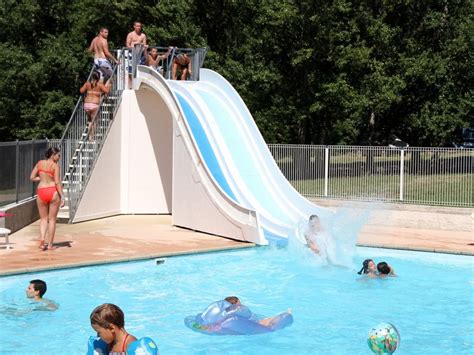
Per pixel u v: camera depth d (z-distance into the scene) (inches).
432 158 836.6
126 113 847.1
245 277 513.3
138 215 851.4
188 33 1290.6
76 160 779.4
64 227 730.2
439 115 1268.5
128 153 851.4
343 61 1184.8
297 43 1259.2
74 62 1339.8
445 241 671.8
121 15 1311.5
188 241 646.5
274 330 375.9
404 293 471.8
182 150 741.3
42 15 1439.5
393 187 858.8
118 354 238.2
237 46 1347.2
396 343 287.0
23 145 745.0
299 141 1349.7
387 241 666.2
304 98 1270.9
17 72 1342.3
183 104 807.7
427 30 1296.8
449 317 410.0
